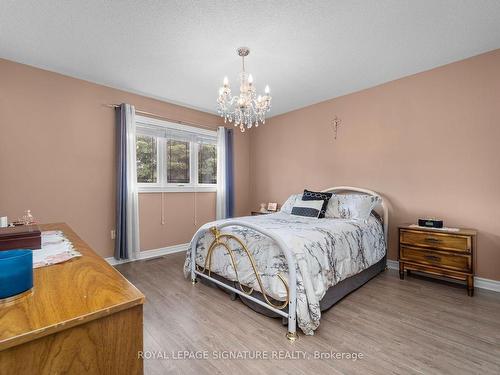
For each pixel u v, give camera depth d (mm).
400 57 2541
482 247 2494
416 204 2912
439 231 2469
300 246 1813
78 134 2982
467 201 2578
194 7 1824
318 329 1778
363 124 3352
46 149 2768
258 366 1424
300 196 3547
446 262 2430
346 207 2953
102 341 597
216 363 1449
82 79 3006
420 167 2879
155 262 3334
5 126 2533
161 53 2443
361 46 2336
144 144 3619
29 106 2664
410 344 1611
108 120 3215
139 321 654
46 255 1040
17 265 647
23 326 512
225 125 4523
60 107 2859
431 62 2650
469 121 2561
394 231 3084
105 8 1830
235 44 2291
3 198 2525
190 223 4078
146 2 1769
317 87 3271
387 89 3129
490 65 2441
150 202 3633
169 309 2068
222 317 1946
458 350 1550
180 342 1642
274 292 1771
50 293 676
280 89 3330
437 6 1826
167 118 3773
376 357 1490
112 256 3252
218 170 4324
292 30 2088
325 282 1868
